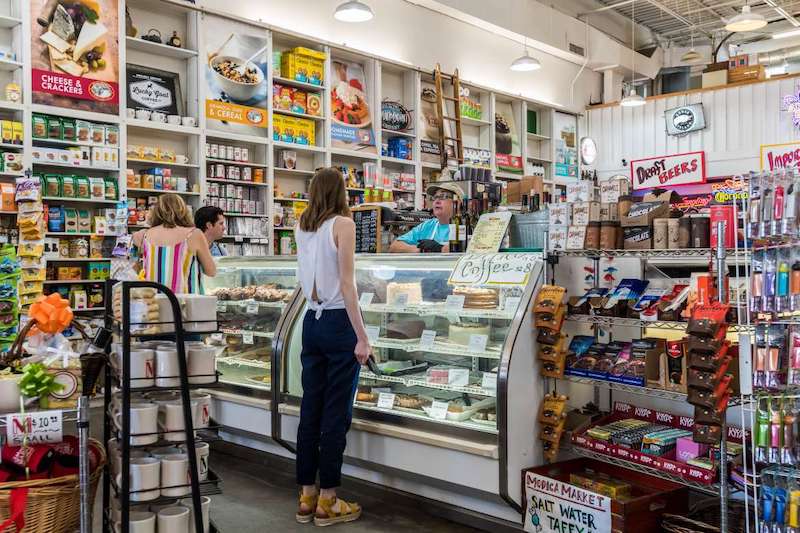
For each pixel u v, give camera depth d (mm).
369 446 3682
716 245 2854
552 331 3264
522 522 3238
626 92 14328
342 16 7250
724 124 12172
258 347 4449
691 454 3035
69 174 6395
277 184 8328
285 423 4004
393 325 3809
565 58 12758
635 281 3406
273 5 8016
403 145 9539
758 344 2564
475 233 4066
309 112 8336
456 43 10508
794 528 2381
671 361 2994
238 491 3896
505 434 3146
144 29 7059
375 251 5312
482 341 3406
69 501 2365
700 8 13523
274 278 4539
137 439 2514
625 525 2865
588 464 3502
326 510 3420
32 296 5559
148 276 3832
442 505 3521
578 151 13234
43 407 2484
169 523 2533
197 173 7219
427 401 3604
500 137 11320
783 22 14781
